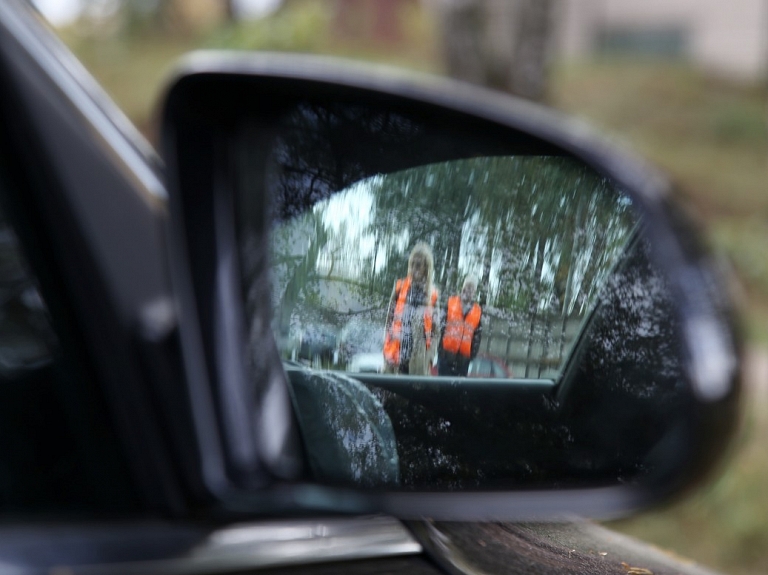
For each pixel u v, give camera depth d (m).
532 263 1.24
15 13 1.66
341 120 1.40
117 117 1.82
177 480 1.43
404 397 1.29
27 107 1.57
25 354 1.40
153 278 1.64
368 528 1.45
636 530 5.09
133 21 14.18
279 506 1.34
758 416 5.90
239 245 1.50
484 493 1.18
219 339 1.47
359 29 15.38
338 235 1.40
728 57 20.52
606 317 1.14
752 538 5.00
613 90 17.69
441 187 1.32
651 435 1.03
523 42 7.26
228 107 1.48
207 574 1.31
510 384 1.22
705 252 1.09
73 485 1.38
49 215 1.53
